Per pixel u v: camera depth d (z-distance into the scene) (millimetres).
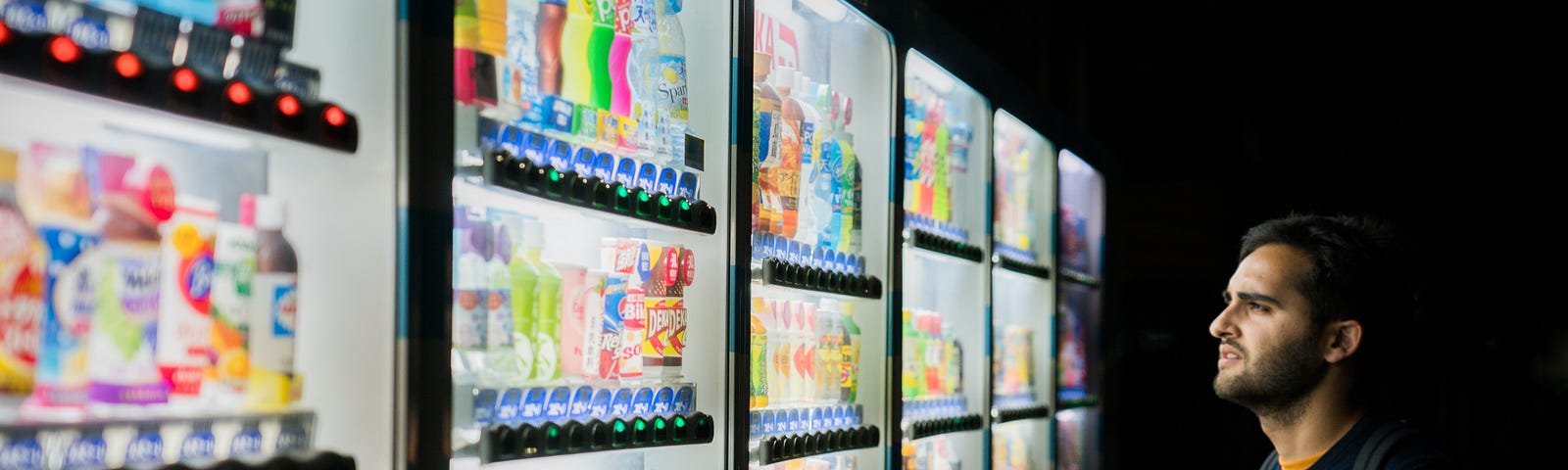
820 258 2527
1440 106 6398
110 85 1116
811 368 2598
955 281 3438
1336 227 2039
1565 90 6137
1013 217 3822
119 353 1244
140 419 1198
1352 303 1979
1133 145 6352
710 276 2188
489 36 1663
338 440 1456
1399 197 6477
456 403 1579
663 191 2012
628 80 2025
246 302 1398
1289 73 6535
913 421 2889
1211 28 6109
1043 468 3977
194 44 1251
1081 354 4473
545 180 1653
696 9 2275
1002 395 3705
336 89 1479
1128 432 6324
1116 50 6105
